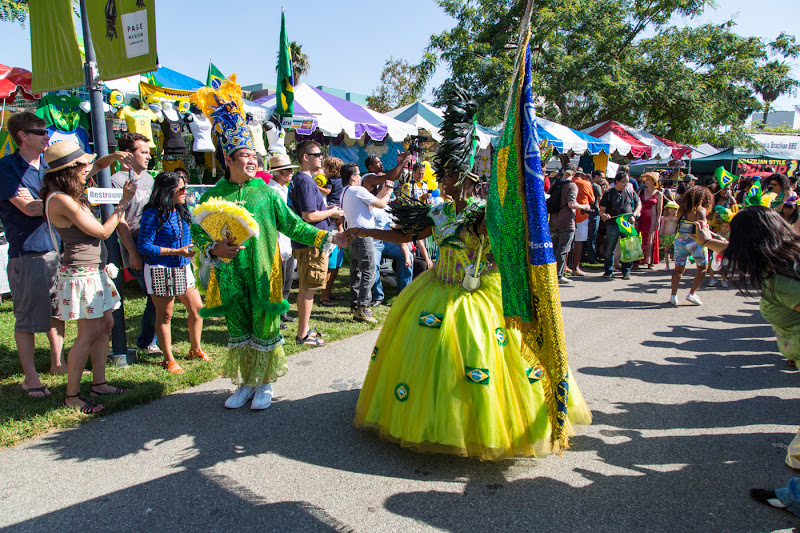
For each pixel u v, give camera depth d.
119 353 4.70
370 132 10.30
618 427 3.69
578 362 5.07
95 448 3.34
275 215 3.86
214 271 3.73
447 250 3.35
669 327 6.34
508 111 2.71
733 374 4.77
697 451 3.35
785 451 3.36
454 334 3.10
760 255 2.86
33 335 4.07
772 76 20.62
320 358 5.06
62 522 2.63
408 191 7.69
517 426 3.08
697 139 21.20
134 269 4.58
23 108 8.66
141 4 3.91
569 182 8.84
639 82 19.31
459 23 20.25
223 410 3.90
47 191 3.57
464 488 2.93
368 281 6.27
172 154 7.96
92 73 4.33
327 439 3.48
